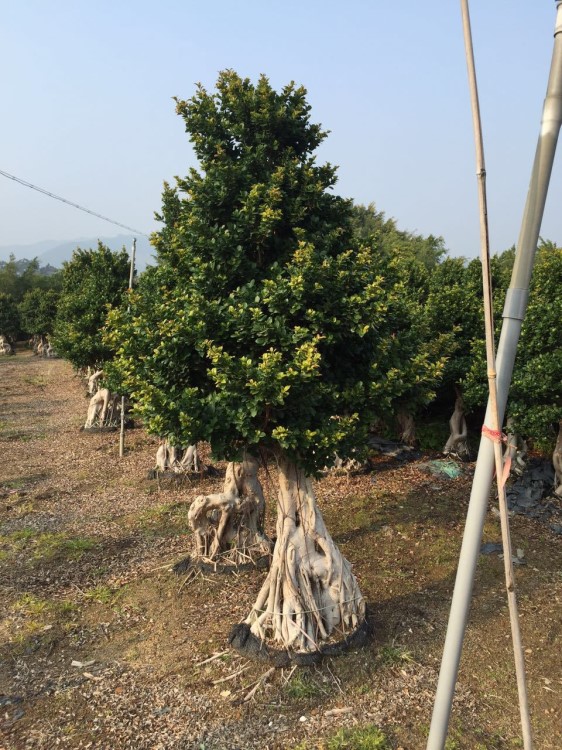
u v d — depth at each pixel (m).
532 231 3.18
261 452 6.67
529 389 9.97
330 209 6.61
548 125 3.05
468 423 16.36
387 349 6.22
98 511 11.26
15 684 6.07
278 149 6.75
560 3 3.00
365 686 5.82
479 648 6.48
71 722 5.47
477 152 3.06
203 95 6.71
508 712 5.48
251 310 5.57
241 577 8.25
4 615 7.39
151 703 5.71
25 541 9.75
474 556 3.34
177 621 7.17
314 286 5.65
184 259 6.41
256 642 6.29
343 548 9.19
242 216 6.01
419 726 5.26
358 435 6.10
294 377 5.19
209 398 5.56
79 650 6.66
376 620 6.98
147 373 6.05
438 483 12.52
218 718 5.47
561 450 11.43
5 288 63.12
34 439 17.80
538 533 9.77
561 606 7.38
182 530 10.12
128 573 8.52
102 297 17.97
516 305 3.28
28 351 54.25
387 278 6.57
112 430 18.39
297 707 5.57
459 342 13.24
